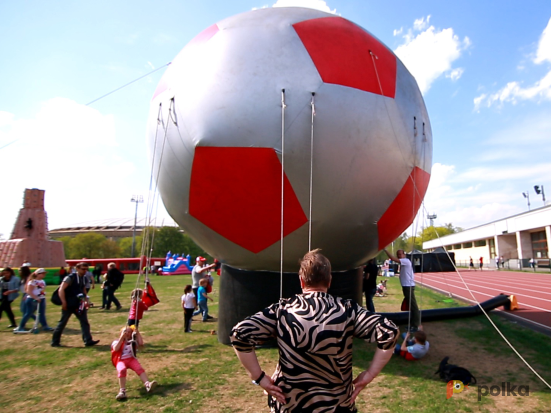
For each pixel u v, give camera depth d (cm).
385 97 470
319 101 431
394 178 475
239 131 435
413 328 630
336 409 170
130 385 423
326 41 470
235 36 485
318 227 461
